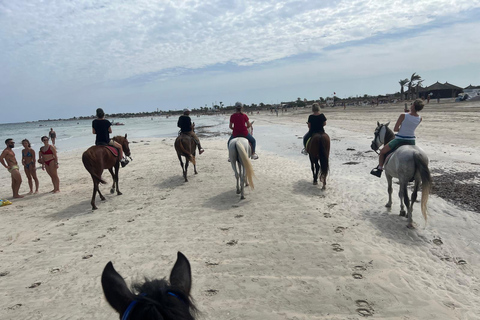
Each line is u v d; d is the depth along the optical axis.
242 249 5.25
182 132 10.54
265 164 12.52
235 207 7.44
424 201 5.15
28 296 4.34
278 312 3.60
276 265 4.66
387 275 4.19
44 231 6.87
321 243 5.26
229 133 30.77
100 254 5.47
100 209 8.17
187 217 7.02
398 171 5.61
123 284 1.48
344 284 4.05
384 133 7.36
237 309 3.69
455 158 10.82
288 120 43.06
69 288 4.47
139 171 12.91
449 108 33.38
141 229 6.51
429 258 4.62
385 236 5.38
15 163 10.02
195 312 1.45
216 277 4.43
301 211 6.86
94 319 3.74
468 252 4.71
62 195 9.98
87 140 33.78
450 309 3.47
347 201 7.34
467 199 6.73
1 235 6.78
